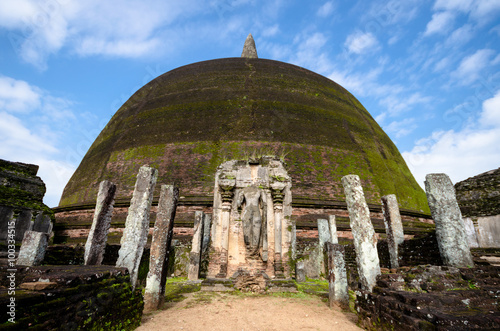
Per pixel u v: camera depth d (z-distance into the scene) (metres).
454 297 4.41
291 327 5.31
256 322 5.58
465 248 6.87
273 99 20.52
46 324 3.14
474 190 10.97
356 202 6.56
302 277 10.66
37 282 3.52
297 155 17.44
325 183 16.72
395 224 9.06
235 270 9.77
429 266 5.91
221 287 8.80
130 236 6.04
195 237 11.49
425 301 4.20
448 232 7.09
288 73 23.25
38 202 12.98
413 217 18.17
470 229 10.66
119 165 18.12
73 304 3.66
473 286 5.27
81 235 15.73
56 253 9.09
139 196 6.44
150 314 6.10
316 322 5.63
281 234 10.21
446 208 7.27
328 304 7.14
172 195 7.43
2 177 12.04
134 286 5.53
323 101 21.75
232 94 20.80
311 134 18.89
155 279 6.64
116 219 15.59
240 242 10.11
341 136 19.61
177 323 5.46
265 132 18.33
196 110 19.94
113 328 4.55
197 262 11.15
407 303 4.38
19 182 12.54
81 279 3.94
